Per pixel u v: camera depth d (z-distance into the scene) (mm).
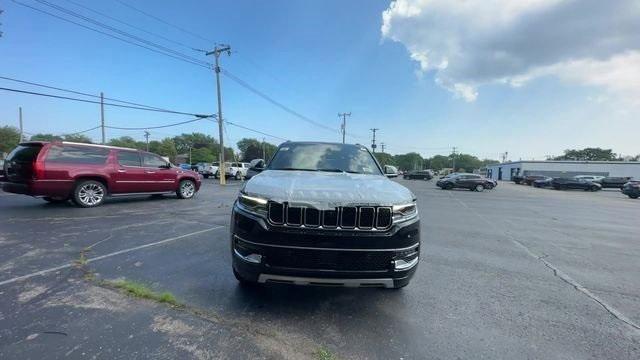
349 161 4832
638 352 2781
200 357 2436
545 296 3986
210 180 31547
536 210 13750
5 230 6102
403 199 3188
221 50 26172
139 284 3736
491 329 3102
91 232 6188
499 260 5551
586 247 6773
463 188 30609
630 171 55688
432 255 5742
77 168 8969
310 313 3234
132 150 10469
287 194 3008
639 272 5082
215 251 5180
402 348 2711
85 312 3027
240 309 3240
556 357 2670
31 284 3629
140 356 2410
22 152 8609
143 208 9469
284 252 2916
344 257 2916
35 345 2494
